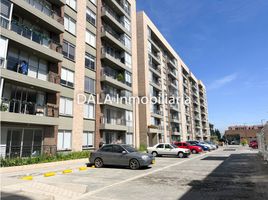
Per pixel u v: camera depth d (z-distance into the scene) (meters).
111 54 33.88
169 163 19.97
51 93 21.52
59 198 8.31
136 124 37.25
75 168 16.30
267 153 18.98
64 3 23.39
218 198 8.27
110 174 13.74
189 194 8.84
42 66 21.28
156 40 51.75
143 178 12.37
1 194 8.05
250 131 113.88
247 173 13.89
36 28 21.22
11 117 16.44
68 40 24.48
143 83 41.62
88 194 8.90
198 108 84.44
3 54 16.50
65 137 22.64
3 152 16.84
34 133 19.69
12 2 17.78
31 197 7.69
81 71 25.92
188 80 75.12
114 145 17.05
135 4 41.81
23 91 19.22
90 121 26.77
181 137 59.34
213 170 15.34
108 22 33.09
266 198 8.25
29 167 15.77
